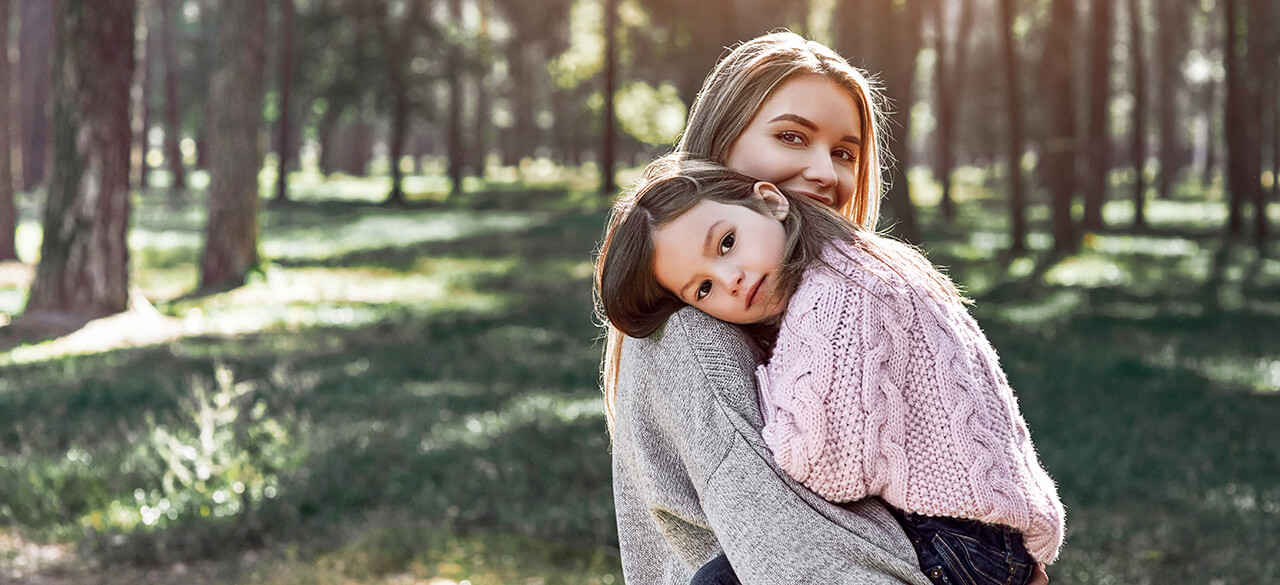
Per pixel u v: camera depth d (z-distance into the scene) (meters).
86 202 13.65
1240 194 30.39
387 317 14.95
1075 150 24.86
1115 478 7.06
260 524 6.00
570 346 12.66
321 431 7.68
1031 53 49.50
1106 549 5.78
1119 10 52.00
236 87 18.98
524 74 68.06
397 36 44.31
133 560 5.62
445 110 51.78
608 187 43.28
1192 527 6.06
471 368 10.92
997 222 35.88
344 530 5.98
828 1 32.09
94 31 13.59
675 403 1.52
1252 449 7.92
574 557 5.70
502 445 7.46
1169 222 37.97
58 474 6.72
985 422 1.42
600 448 7.46
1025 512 1.39
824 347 1.40
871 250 1.52
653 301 1.60
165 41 53.75
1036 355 11.79
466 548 5.71
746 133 1.65
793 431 1.37
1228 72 30.08
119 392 9.15
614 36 43.19
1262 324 14.52
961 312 1.52
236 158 19.00
